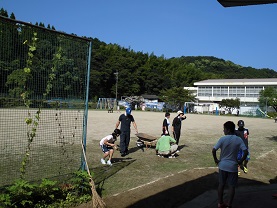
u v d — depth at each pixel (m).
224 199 6.51
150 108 64.75
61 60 6.14
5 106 5.66
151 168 8.80
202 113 64.69
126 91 88.12
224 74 135.00
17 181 5.30
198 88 79.62
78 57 6.37
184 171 8.45
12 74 5.45
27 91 5.62
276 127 27.42
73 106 6.71
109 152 8.86
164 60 120.69
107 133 16.30
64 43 6.10
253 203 6.32
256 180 8.30
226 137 5.63
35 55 5.74
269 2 4.40
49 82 5.87
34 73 5.81
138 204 5.90
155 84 93.81
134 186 6.92
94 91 81.81
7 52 5.33
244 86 71.56
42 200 5.36
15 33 5.39
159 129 20.11
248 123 32.72
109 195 6.26
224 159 5.58
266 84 67.81
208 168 9.03
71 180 6.11
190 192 6.91
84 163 6.57
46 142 10.91
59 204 5.43
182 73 112.62
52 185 5.58
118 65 87.06
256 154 12.02
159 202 6.14
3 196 4.84
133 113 46.50
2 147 9.55
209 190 7.20
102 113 39.78
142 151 11.54
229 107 65.56
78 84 6.43
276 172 9.52
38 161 8.09
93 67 82.50
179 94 68.69
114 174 7.90
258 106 60.09
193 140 15.62
